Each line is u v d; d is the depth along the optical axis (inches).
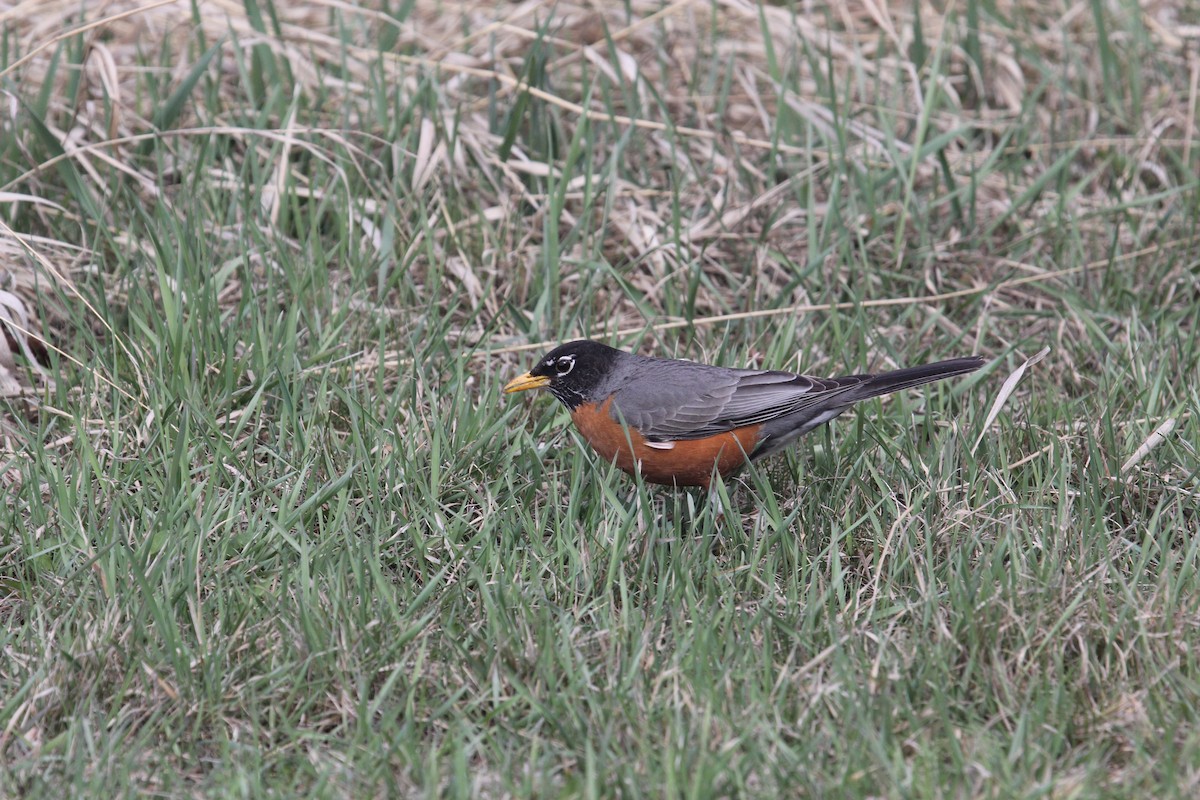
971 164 526.6
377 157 513.7
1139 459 363.9
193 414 374.9
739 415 359.6
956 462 375.9
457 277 473.1
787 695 280.7
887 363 449.7
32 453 368.8
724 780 255.0
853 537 348.5
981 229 518.0
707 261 496.1
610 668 288.2
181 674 285.1
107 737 271.0
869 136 533.0
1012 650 291.7
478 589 319.3
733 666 289.1
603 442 373.1
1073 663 294.7
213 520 335.0
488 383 409.1
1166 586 305.9
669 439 362.6
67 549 327.6
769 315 456.8
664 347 441.1
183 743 275.1
